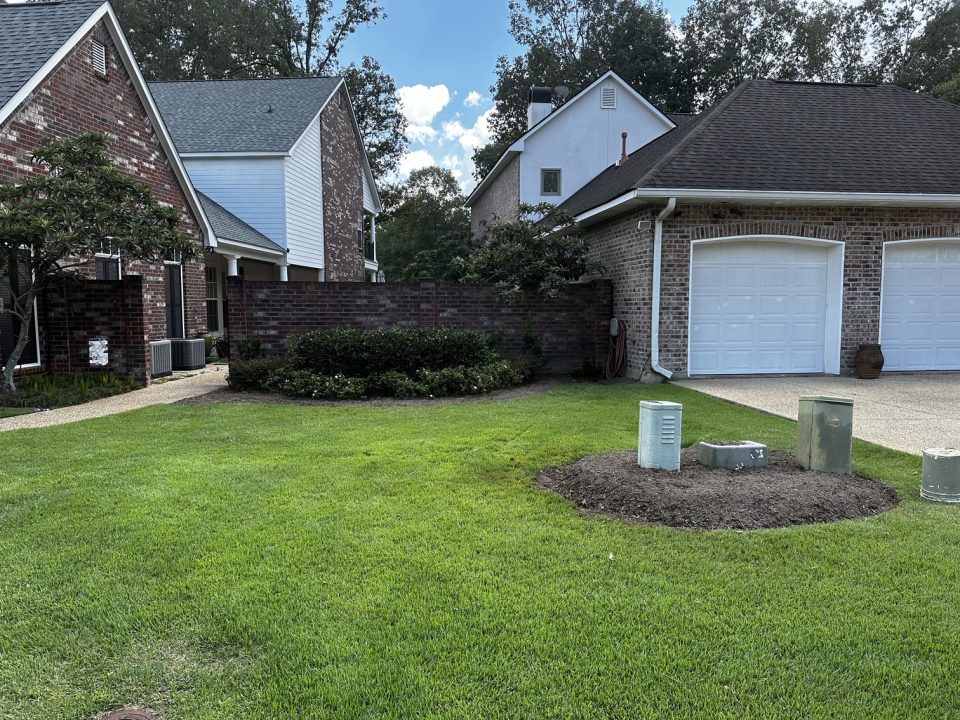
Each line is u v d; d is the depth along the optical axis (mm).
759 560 3277
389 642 2512
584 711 2119
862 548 3412
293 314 11078
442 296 11266
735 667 2352
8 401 7926
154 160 11938
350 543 3467
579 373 11133
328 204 20906
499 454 5441
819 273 10688
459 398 8828
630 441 5898
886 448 5570
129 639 2545
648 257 10148
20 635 2576
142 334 9914
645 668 2346
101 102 10383
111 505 4062
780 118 11516
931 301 10859
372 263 28297
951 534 3605
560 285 11102
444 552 3357
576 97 20281
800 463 4824
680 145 10516
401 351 9523
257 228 17203
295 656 2426
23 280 9031
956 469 4199
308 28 35031
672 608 2770
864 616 2705
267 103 19672
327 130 20719
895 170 10312
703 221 10109
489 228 12586
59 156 8039
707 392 9039
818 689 2230
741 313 10578
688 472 4578
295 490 4406
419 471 4914
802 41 35656
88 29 9914
